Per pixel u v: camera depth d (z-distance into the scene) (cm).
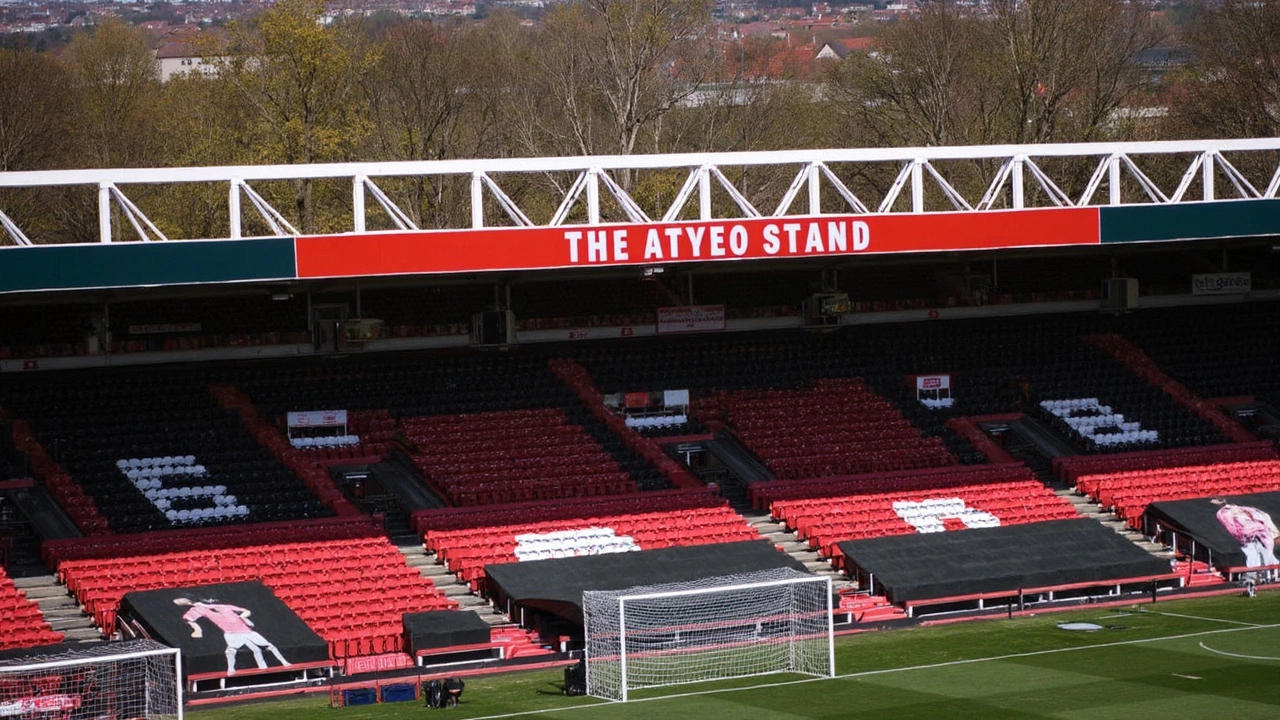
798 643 4594
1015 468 6175
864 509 5788
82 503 5241
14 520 5172
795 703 3856
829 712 3756
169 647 4125
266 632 4366
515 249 5175
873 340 7106
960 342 7150
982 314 7162
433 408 6197
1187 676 4041
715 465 6241
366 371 6397
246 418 5938
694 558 5119
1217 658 4253
